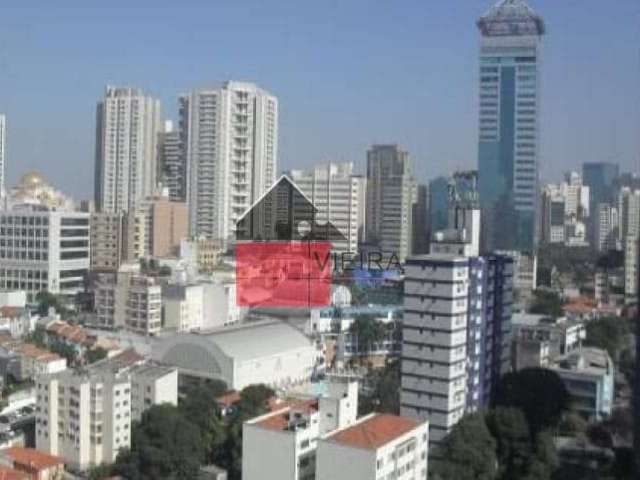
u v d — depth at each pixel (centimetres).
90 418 18962
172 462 17125
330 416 17275
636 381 17138
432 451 19362
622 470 19138
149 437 17500
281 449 16012
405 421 16862
